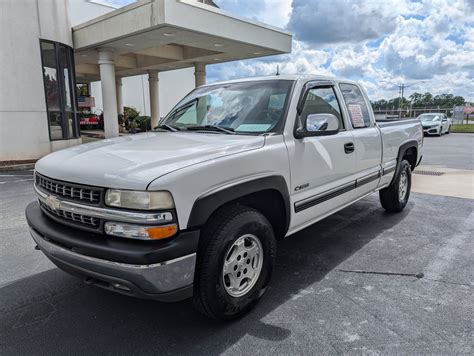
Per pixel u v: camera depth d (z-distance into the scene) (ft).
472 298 10.22
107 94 46.37
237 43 42.73
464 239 14.85
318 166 11.43
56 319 9.47
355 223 17.08
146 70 70.08
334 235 15.48
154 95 71.72
